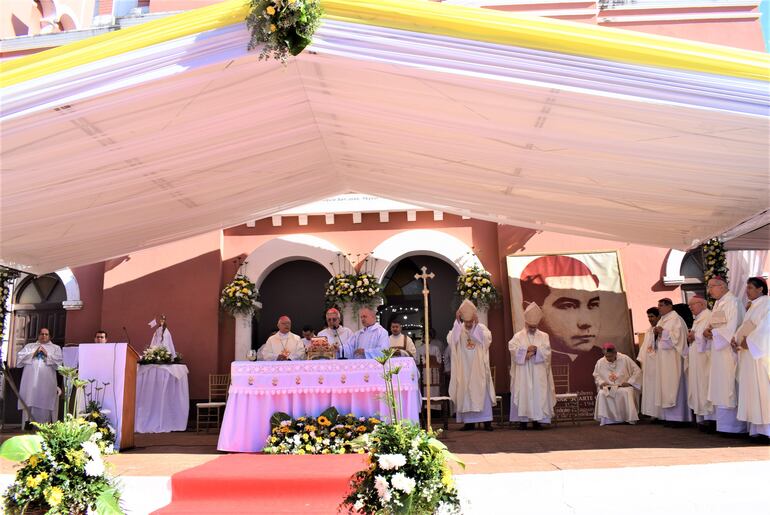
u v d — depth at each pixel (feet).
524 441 29.58
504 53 18.81
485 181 30.96
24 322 47.06
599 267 43.29
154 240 37.81
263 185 32.94
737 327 27.32
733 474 19.58
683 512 18.81
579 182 28.71
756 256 40.63
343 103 23.80
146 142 23.30
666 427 34.14
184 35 18.74
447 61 18.89
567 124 22.38
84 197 26.84
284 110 24.02
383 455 15.79
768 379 24.75
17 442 16.63
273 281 52.39
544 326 42.60
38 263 36.19
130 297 45.19
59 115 19.33
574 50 18.74
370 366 28.25
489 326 43.75
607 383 38.42
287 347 32.24
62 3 50.65
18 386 43.78
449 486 16.40
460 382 37.06
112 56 18.56
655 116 20.52
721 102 18.63
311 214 46.03
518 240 44.29
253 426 27.68
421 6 18.94
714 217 32.01
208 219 36.63
